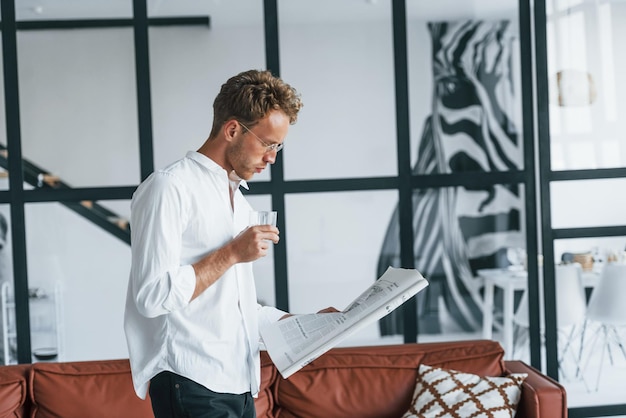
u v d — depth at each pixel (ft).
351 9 12.41
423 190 12.62
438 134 12.60
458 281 12.72
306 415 10.11
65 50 12.08
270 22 12.30
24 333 12.10
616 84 12.73
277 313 6.93
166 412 5.83
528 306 12.79
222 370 5.83
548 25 12.58
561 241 12.78
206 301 5.76
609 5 12.66
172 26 12.21
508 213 12.74
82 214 12.19
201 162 5.90
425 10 12.49
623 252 12.85
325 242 12.53
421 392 9.73
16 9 12.00
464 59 12.58
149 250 5.45
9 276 12.14
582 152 12.74
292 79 12.41
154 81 12.22
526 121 12.68
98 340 12.24
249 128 5.88
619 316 12.86
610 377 12.90
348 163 12.51
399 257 12.64
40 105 12.07
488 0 12.55
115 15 12.12
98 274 12.23
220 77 12.28
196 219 5.73
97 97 12.14
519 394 9.46
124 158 12.19
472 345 10.57
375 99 12.50
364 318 6.17
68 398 9.83
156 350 5.77
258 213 5.94
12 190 12.07
